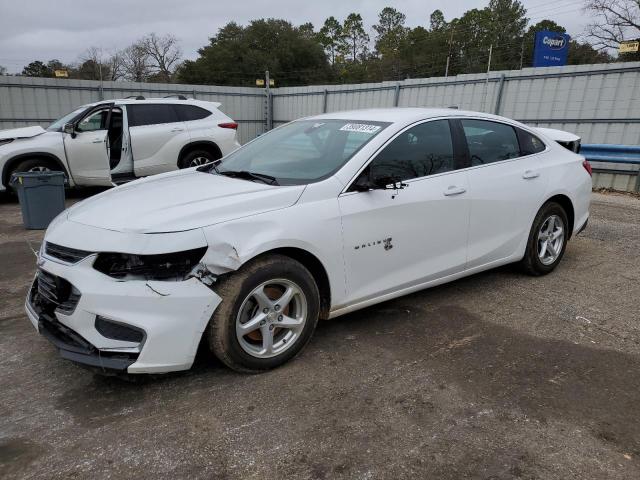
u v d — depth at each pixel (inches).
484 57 2760.8
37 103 602.9
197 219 112.0
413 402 112.3
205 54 2522.1
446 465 92.9
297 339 126.7
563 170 191.5
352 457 94.9
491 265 172.9
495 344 139.9
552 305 167.2
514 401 112.9
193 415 107.7
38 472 90.9
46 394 116.3
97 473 90.7
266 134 179.3
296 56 2600.9
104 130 342.0
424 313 160.4
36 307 121.0
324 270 128.1
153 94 682.8
